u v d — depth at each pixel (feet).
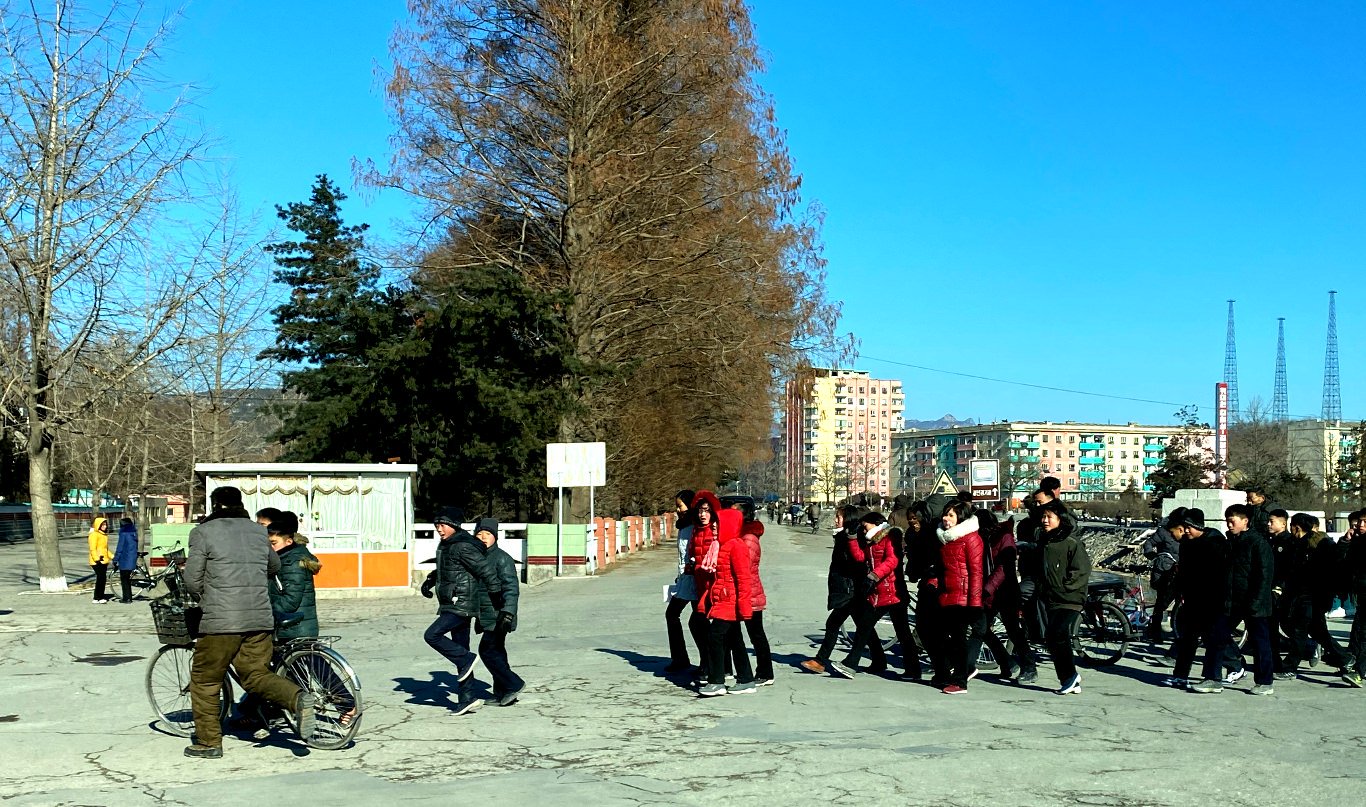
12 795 23.45
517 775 24.99
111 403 85.56
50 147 73.15
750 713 32.37
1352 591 38.04
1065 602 35.81
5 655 44.83
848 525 39.60
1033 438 602.44
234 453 152.87
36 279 74.02
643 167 108.06
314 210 155.94
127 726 30.58
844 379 622.13
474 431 102.94
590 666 41.50
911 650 39.29
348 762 26.35
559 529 93.04
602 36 107.34
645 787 23.85
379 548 73.15
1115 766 25.80
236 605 26.50
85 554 150.30
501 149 111.96
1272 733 29.71
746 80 111.14
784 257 111.75
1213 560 36.32
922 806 22.43
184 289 79.20
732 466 182.39
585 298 109.81
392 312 109.40
